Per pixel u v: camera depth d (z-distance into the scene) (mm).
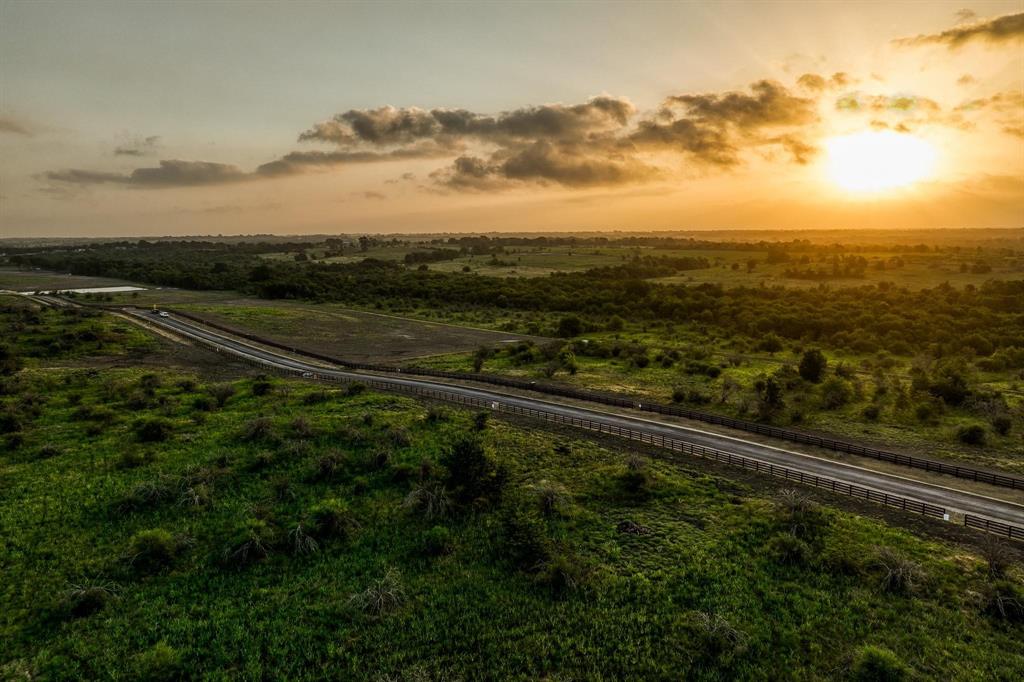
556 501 44719
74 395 71000
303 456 52875
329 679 28672
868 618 32094
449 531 41500
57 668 28781
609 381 85125
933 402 70812
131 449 54188
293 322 139750
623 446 56812
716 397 75250
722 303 155125
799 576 35750
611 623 32188
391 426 60062
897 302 143875
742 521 41875
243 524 41812
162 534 38531
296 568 37688
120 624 32062
